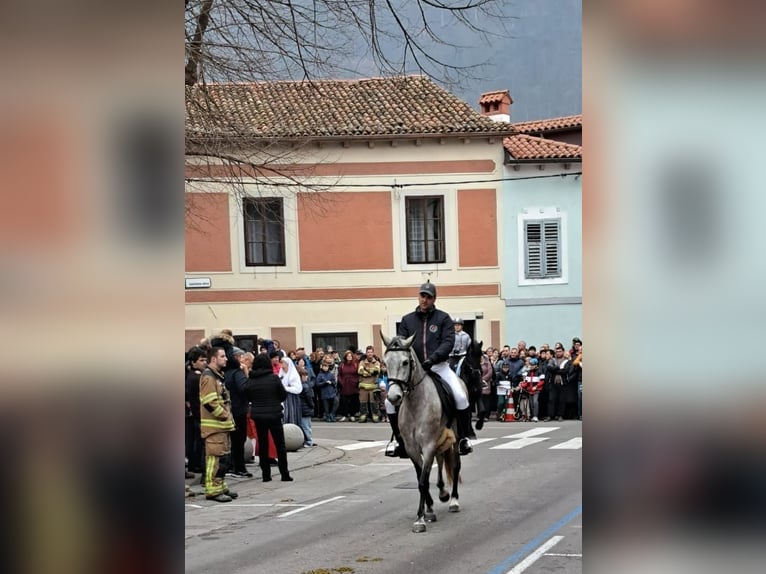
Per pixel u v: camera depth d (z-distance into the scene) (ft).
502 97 102.89
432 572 22.53
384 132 91.20
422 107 96.94
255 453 51.01
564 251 94.68
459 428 30.53
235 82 41.50
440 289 93.66
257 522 31.76
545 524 28.37
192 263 90.12
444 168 93.86
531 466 43.98
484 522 29.27
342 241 92.43
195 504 36.24
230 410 39.88
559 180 94.63
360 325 92.53
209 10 37.01
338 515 32.58
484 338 93.81
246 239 90.94
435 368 30.30
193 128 43.19
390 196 93.15
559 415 74.43
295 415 56.44
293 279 91.76
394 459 51.44
